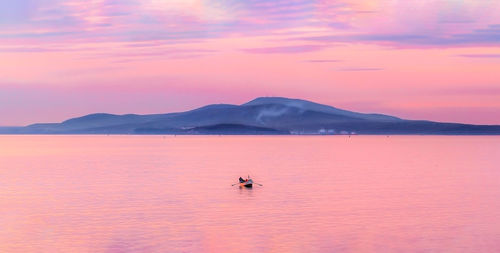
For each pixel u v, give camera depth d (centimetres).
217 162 14525
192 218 5678
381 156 18062
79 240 4759
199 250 4453
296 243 4662
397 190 7950
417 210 6122
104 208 6269
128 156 17812
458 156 18088
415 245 4584
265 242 4694
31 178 9750
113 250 4450
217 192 7700
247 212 6019
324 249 4481
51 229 5153
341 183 8931
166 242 4691
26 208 6247
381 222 5459
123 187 8288
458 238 4816
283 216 5778
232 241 4725
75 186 8419
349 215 5825
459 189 8112
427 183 8950
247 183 8331
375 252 4400
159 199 6981
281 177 9994
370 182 9100
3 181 9231
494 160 15725
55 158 16688
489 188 8238
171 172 11069
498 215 5816
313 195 7375
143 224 5366
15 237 4853
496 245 4581
